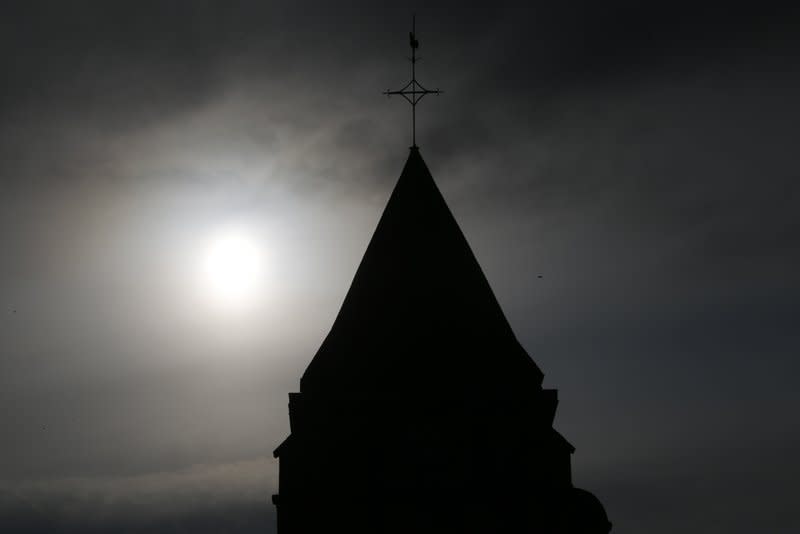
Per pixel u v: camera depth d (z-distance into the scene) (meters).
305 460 39.25
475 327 40.72
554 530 38.84
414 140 44.00
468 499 38.41
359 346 40.44
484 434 39.03
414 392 39.25
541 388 41.22
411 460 38.59
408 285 41.09
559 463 39.66
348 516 38.44
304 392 40.22
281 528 38.81
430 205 42.38
